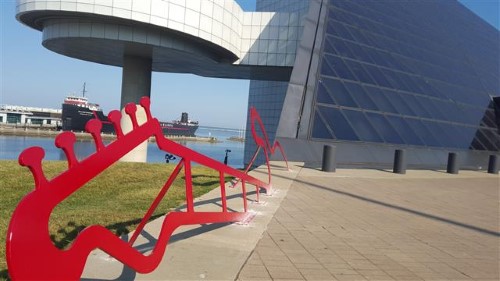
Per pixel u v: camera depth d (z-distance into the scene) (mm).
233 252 4840
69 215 6430
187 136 93562
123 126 19344
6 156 25547
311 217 7016
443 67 23469
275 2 36438
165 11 19078
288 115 14945
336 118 15438
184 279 3922
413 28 25719
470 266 5098
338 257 5051
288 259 4816
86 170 2686
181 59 23859
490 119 21625
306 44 17625
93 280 3688
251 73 28078
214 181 10930
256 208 7293
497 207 9336
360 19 22203
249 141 36938
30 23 21312
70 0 18234
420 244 5930
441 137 17625
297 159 13828
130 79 23484
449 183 12789
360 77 17750
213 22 20797
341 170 13484
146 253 4469
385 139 15719
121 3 18344
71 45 21969
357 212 7738
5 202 7570
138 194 8672
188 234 5398
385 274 4594
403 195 10047
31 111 107438
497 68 29547
